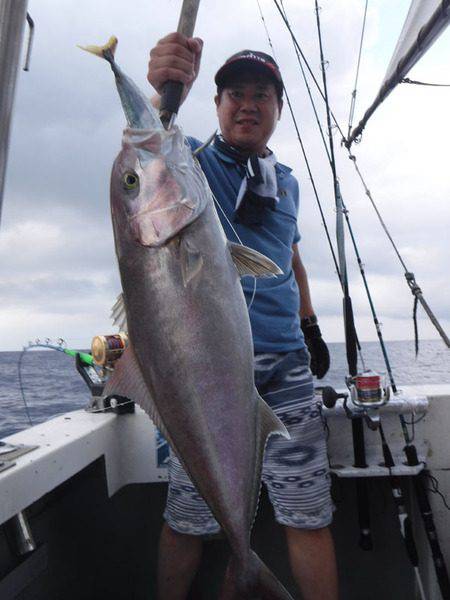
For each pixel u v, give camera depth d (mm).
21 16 954
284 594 1418
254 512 1454
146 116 1452
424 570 2609
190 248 1364
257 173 2248
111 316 1480
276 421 1457
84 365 2857
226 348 1375
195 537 2258
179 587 2264
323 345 2889
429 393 2664
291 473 2178
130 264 1382
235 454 1395
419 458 2578
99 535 2590
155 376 1347
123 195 1410
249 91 2301
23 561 1949
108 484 2459
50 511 2227
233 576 1428
